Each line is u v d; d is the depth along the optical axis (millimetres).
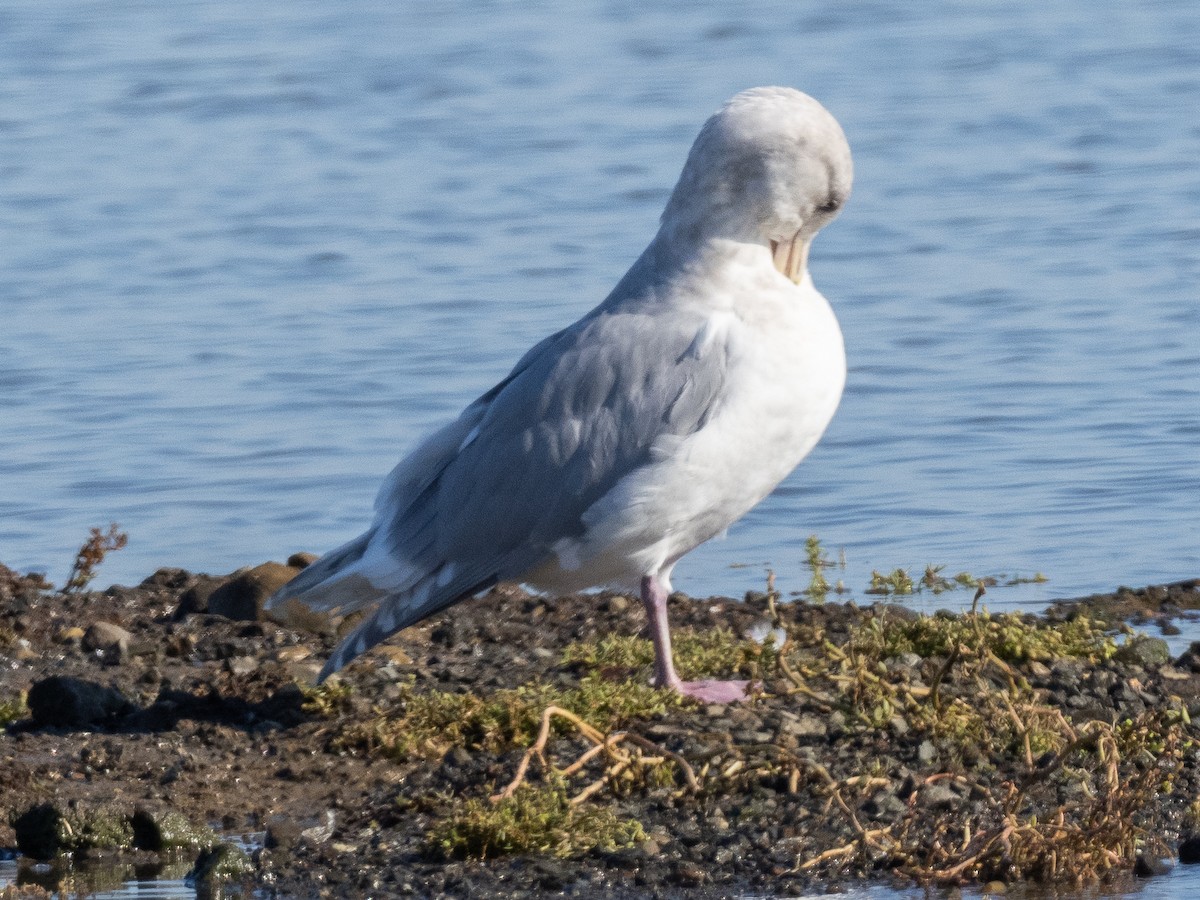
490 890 9328
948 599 14469
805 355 10992
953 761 10391
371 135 35500
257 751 11102
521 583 11531
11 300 24734
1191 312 22703
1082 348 21531
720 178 11102
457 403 19984
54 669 12594
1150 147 32438
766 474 11156
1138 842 9789
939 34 43750
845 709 10875
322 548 16359
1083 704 11227
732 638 12531
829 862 9523
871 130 34719
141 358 21953
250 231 28281
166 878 9695
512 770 10375
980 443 18625
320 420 19656
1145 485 17219
